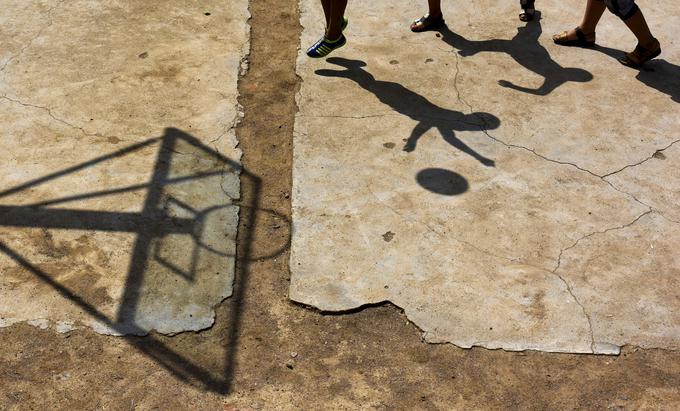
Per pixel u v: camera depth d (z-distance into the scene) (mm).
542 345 3529
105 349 3410
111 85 5039
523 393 3340
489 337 3555
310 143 4633
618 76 5395
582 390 3359
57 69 5156
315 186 4312
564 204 4281
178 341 3473
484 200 4277
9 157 4387
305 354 3469
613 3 5145
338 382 3350
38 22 5645
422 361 3455
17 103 4816
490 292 3752
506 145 4691
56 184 4219
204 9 5957
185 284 3719
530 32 5848
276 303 3689
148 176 4324
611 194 4363
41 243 3855
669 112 5051
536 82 5289
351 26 5820
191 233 3988
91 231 3941
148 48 5441
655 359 3498
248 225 4102
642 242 4066
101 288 3660
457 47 5633
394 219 4125
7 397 3193
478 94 5145
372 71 5336
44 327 3475
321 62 5414
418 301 3695
